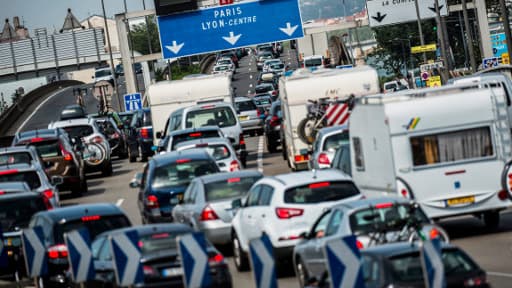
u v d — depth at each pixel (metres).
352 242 27.00
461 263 28.73
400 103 50.31
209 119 90.94
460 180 50.41
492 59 137.25
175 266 36.16
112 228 45.16
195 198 53.34
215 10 131.12
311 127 81.62
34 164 74.12
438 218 51.28
